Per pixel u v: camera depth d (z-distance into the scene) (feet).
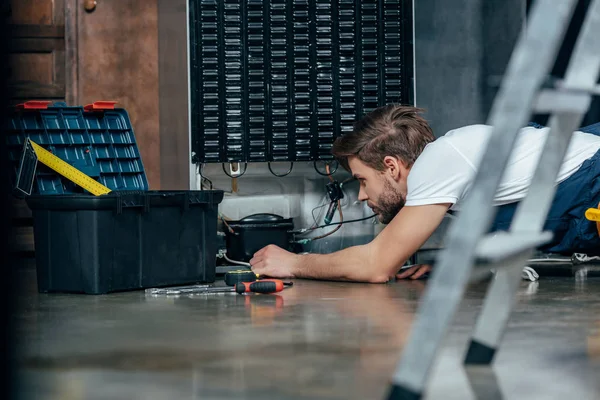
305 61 14.52
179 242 10.46
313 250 15.25
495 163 3.92
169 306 8.46
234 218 15.01
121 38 17.88
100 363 5.57
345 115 14.69
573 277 11.32
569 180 10.48
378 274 10.27
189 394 4.69
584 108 4.81
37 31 17.58
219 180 14.92
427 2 16.10
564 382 4.89
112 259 9.68
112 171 11.63
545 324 7.02
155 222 10.14
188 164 14.52
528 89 3.93
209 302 8.75
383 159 10.57
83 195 9.48
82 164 11.18
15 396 4.68
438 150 9.82
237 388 4.81
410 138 10.54
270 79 14.44
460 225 3.90
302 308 8.16
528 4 16.53
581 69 4.90
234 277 10.20
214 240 10.94
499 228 10.39
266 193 15.12
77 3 17.72
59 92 17.71
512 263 5.12
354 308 8.14
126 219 9.80
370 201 10.95
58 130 11.21
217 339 6.41
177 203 10.36
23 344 6.26
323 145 14.65
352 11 14.60
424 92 16.12
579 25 16.19
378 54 14.69
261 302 8.70
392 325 7.02
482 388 4.77
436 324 3.84
